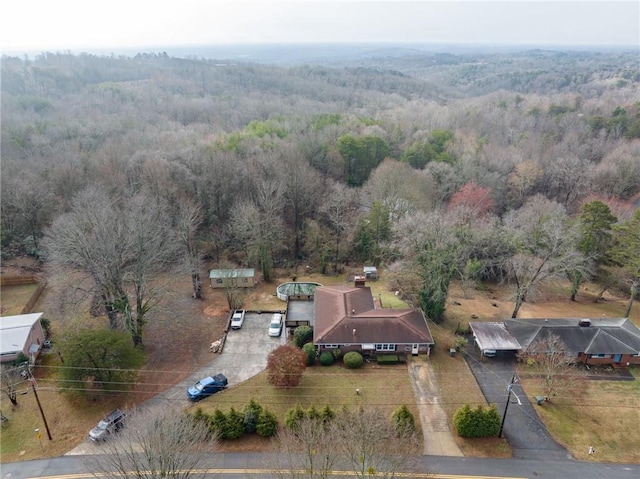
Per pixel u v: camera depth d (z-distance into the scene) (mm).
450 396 40750
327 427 34688
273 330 50156
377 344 45281
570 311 55750
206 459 33188
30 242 65188
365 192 79000
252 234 64062
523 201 83875
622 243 55625
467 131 113875
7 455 34625
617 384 42469
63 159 74188
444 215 64062
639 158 84938
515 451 35375
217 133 101500
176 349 47938
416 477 29703
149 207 56562
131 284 56844
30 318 47281
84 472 33031
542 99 156500
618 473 33500
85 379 40000
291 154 79562
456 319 53125
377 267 68938
